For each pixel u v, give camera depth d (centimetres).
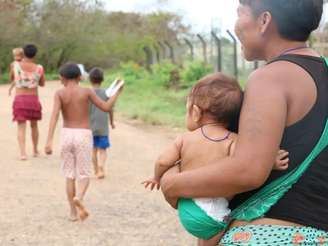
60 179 889
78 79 695
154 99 2331
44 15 5031
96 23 5431
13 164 1001
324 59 244
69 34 5162
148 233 628
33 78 1047
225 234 249
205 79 260
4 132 1393
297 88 233
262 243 235
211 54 2870
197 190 238
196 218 249
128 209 724
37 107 1059
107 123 909
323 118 233
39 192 802
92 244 589
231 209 248
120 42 5572
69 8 5188
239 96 256
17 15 4709
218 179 231
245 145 228
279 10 242
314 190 233
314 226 232
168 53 3694
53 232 625
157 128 1611
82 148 674
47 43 5050
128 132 1504
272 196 234
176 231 635
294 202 232
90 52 5431
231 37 2373
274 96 230
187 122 265
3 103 2227
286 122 232
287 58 238
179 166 265
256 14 247
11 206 725
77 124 677
